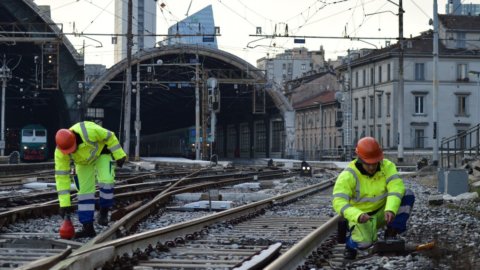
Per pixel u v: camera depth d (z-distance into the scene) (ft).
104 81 275.59
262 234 47.32
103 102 371.35
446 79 349.61
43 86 202.39
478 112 350.23
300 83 467.11
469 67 350.84
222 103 394.73
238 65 294.87
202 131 274.77
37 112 376.48
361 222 31.53
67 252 30.73
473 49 352.49
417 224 53.83
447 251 36.47
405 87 348.38
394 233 34.45
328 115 407.85
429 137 349.00
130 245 35.19
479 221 55.62
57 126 339.77
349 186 32.78
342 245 41.11
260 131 395.75
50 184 102.47
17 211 50.65
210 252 37.14
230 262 33.22
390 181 32.71
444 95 350.02
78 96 265.34
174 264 32.76
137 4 654.12
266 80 280.51
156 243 38.93
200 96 345.31
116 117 421.59
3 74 256.52
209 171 163.63
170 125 488.85
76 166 42.73
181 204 73.77
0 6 248.32
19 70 315.58
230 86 340.39
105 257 31.50
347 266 33.65
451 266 32.94
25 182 111.75
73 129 41.93
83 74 269.85
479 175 110.63
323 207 72.79
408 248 34.42
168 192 78.38
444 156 164.55
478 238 44.91
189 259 34.83
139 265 32.45
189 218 59.21
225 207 70.13
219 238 44.37
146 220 56.29
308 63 604.49
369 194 32.99
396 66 350.43
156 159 265.75
